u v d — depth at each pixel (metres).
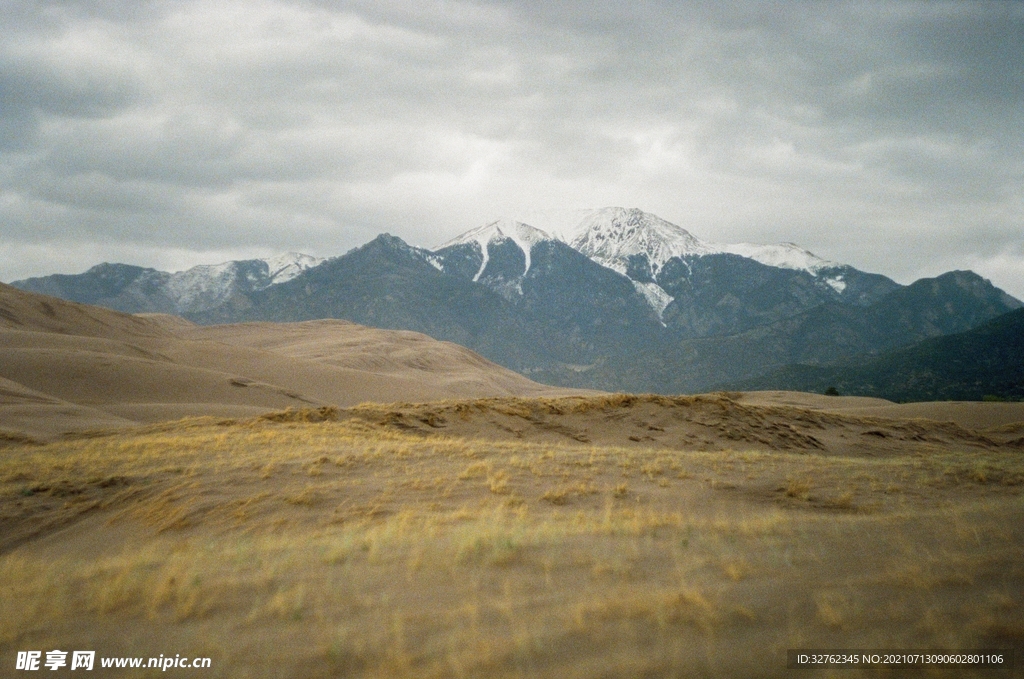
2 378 60.03
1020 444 49.88
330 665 7.80
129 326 146.12
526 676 7.14
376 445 29.52
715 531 15.32
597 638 8.09
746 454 32.94
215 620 9.61
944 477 27.02
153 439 31.78
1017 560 10.95
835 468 28.78
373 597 10.24
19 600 11.27
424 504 19.45
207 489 21.31
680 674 6.98
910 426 50.06
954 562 11.04
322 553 13.30
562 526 15.84
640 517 17.61
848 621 8.32
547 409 43.16
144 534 18.02
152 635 9.18
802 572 10.93
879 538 13.84
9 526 19.59
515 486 22.22
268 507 19.28
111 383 71.94
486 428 39.38
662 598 9.42
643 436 39.84
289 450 27.62
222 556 13.66
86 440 34.09
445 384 184.25
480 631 8.57
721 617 8.60
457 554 12.49
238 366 122.75
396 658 7.86
